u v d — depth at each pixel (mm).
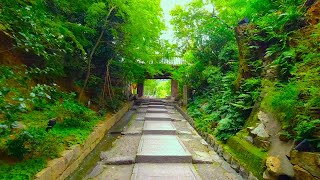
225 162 5547
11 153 3861
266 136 4699
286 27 5898
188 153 5766
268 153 4254
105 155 5973
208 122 8633
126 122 11359
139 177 4461
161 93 47719
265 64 6496
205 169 5133
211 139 7137
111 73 12453
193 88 16016
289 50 5391
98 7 8445
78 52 9727
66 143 5387
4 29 4227
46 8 7414
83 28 8562
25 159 4023
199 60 13602
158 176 4531
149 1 10023
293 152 3574
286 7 6102
